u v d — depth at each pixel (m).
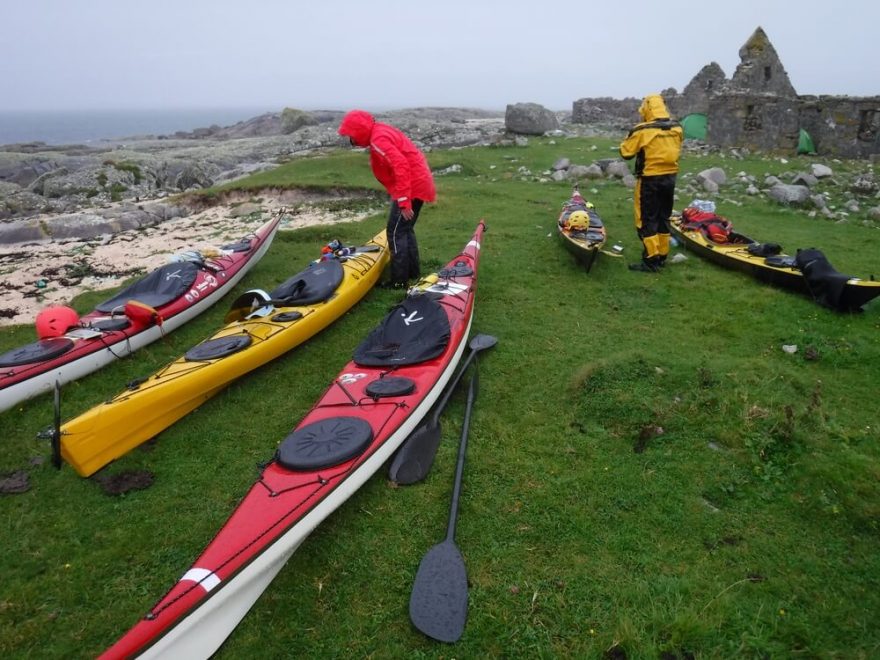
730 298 7.42
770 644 3.18
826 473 4.22
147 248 11.09
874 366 5.70
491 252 9.29
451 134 26.81
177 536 4.04
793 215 11.36
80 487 4.54
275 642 3.29
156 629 2.85
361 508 4.22
